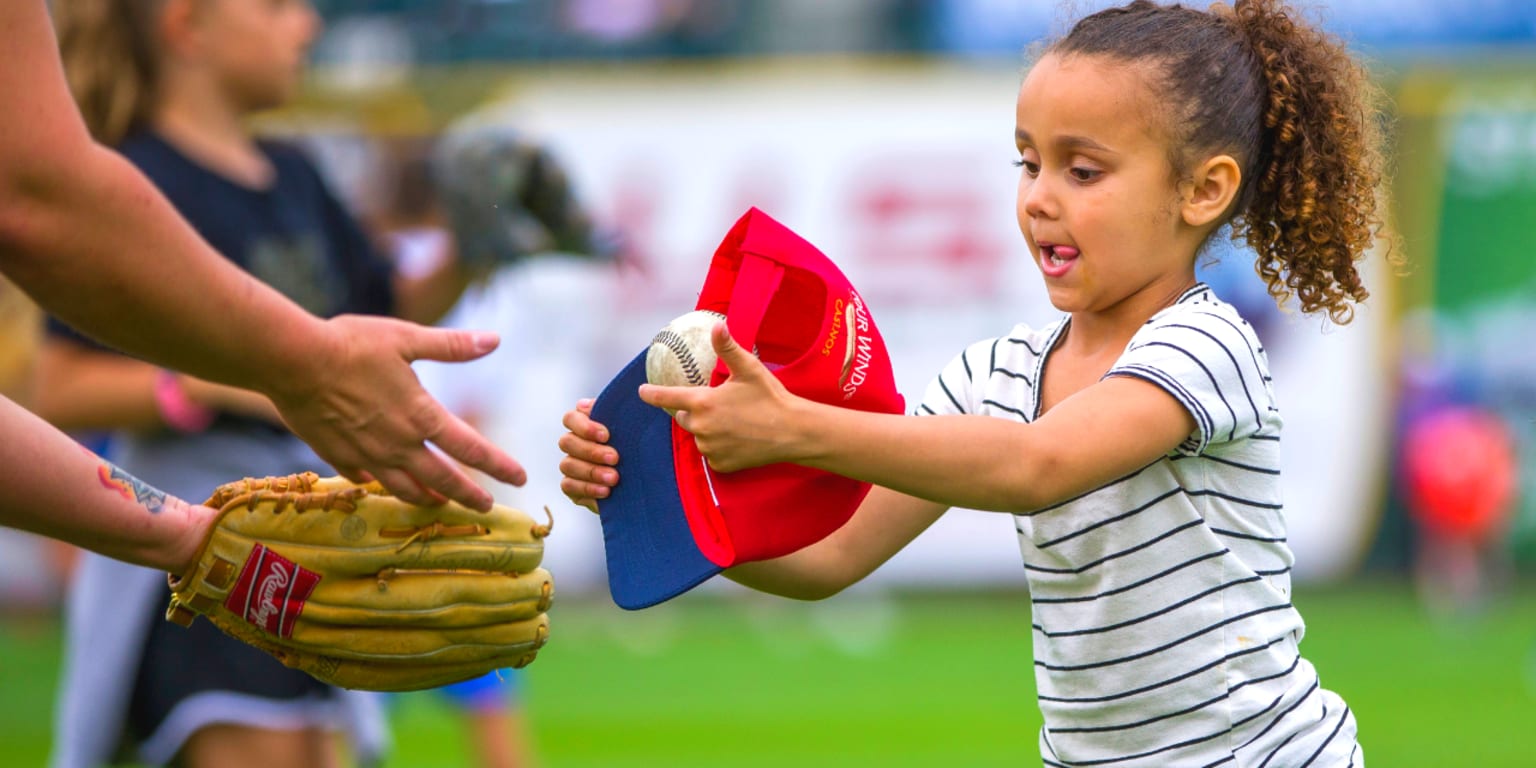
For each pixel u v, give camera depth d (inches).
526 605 317.4
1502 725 885.8
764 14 1599.4
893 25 1594.5
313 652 306.7
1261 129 313.9
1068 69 298.8
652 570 285.7
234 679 429.1
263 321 274.7
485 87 1412.4
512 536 316.5
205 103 466.6
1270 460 309.6
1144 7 315.3
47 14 245.4
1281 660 305.6
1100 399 282.7
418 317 536.1
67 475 279.4
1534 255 1424.7
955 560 1440.7
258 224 461.1
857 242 1427.2
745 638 1290.6
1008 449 270.4
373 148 1368.1
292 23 477.1
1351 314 334.3
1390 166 394.3
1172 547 299.1
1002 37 1590.8
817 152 1433.3
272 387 285.1
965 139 1422.2
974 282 1416.1
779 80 1438.2
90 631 436.8
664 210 1428.4
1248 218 324.5
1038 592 315.9
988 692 1019.9
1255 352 301.1
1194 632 299.7
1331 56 327.6
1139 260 300.0
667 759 814.5
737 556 279.4
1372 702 960.3
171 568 300.0
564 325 1362.0
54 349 429.7
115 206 252.4
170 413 428.1
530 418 1362.0
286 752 435.5
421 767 792.3
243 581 299.1
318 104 1371.8
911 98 1427.2
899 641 1257.4
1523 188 1427.2
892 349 1421.0
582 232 539.8
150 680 430.6
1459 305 1425.9
